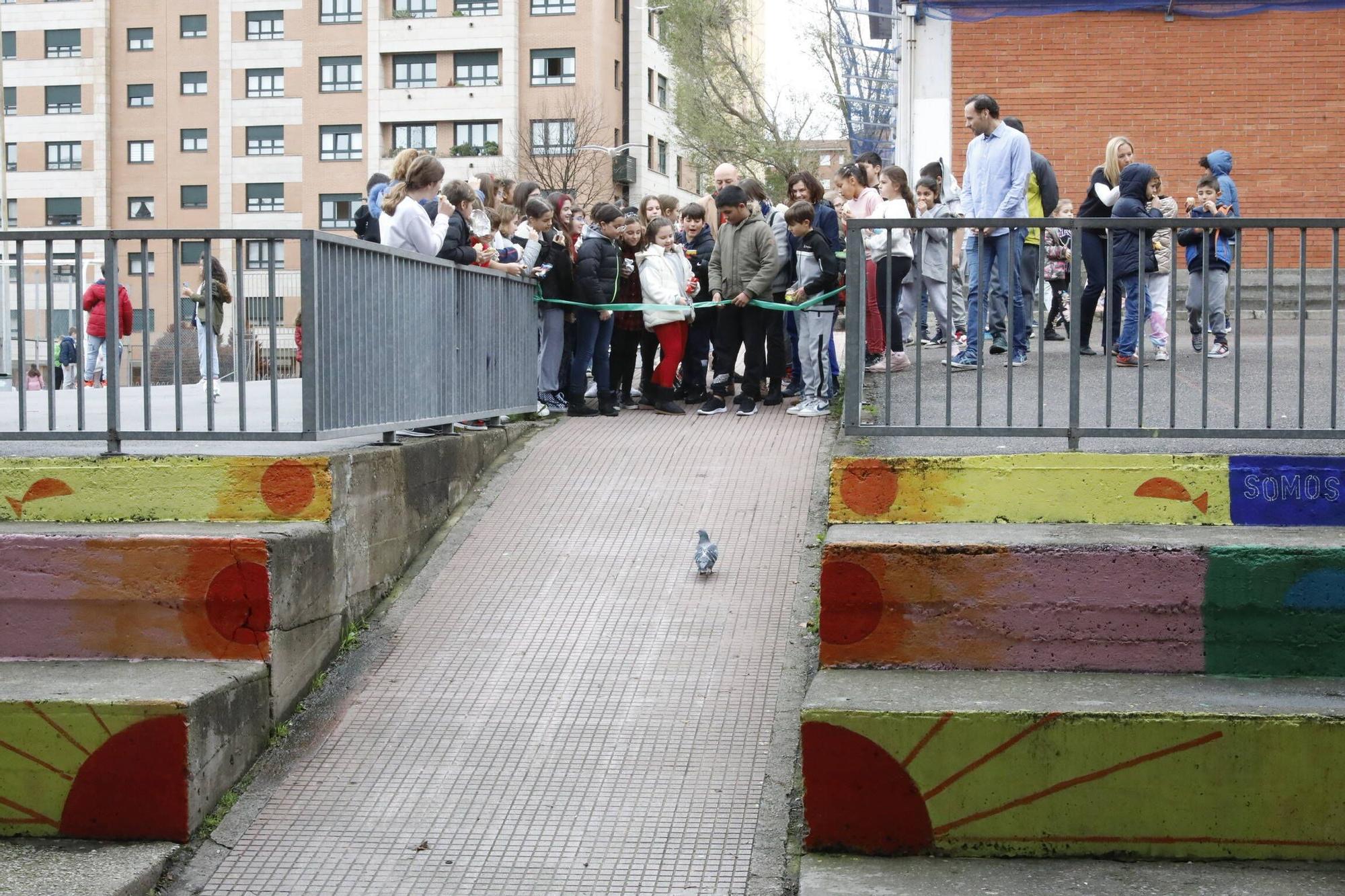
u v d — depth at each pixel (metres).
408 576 7.14
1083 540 5.33
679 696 5.88
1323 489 5.66
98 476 6.12
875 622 5.35
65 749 4.97
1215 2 14.97
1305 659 5.16
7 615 5.61
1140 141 15.21
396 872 4.79
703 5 40.31
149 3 55.00
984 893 4.46
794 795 5.18
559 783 5.29
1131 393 8.06
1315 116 14.96
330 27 53.03
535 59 51.75
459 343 8.30
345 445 7.09
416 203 7.67
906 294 10.53
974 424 6.96
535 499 8.15
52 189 55.94
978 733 4.75
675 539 7.46
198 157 54.75
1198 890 4.47
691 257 11.18
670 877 4.73
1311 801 4.66
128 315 8.25
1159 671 5.23
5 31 55.84
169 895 4.70
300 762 5.47
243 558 5.55
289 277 7.65
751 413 10.16
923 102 15.46
